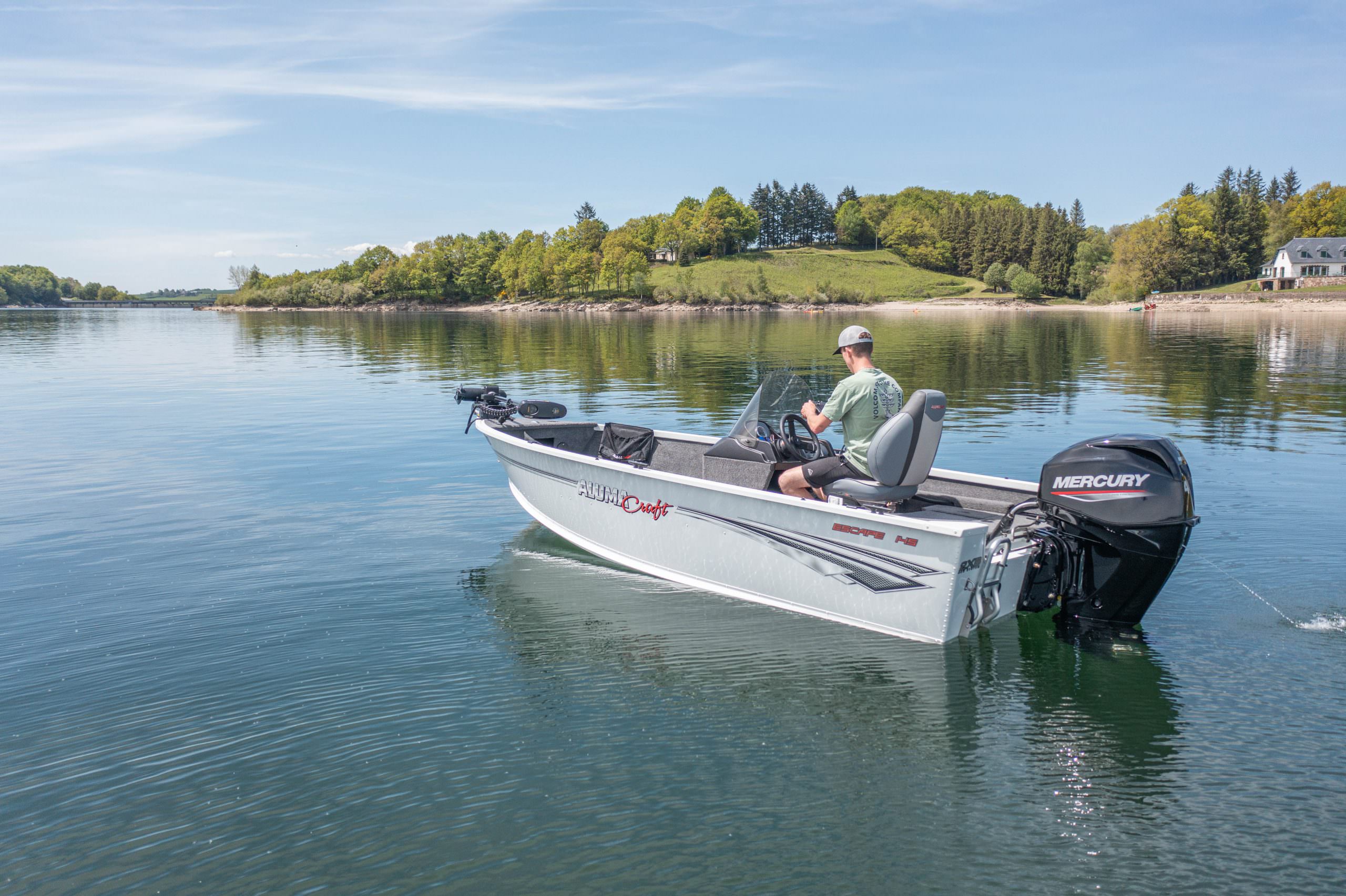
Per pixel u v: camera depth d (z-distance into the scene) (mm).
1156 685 3904
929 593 4375
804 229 160625
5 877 2625
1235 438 9859
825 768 3260
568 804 3012
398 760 3322
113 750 3395
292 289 149625
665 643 4547
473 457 9484
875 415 4828
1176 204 96750
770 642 4559
